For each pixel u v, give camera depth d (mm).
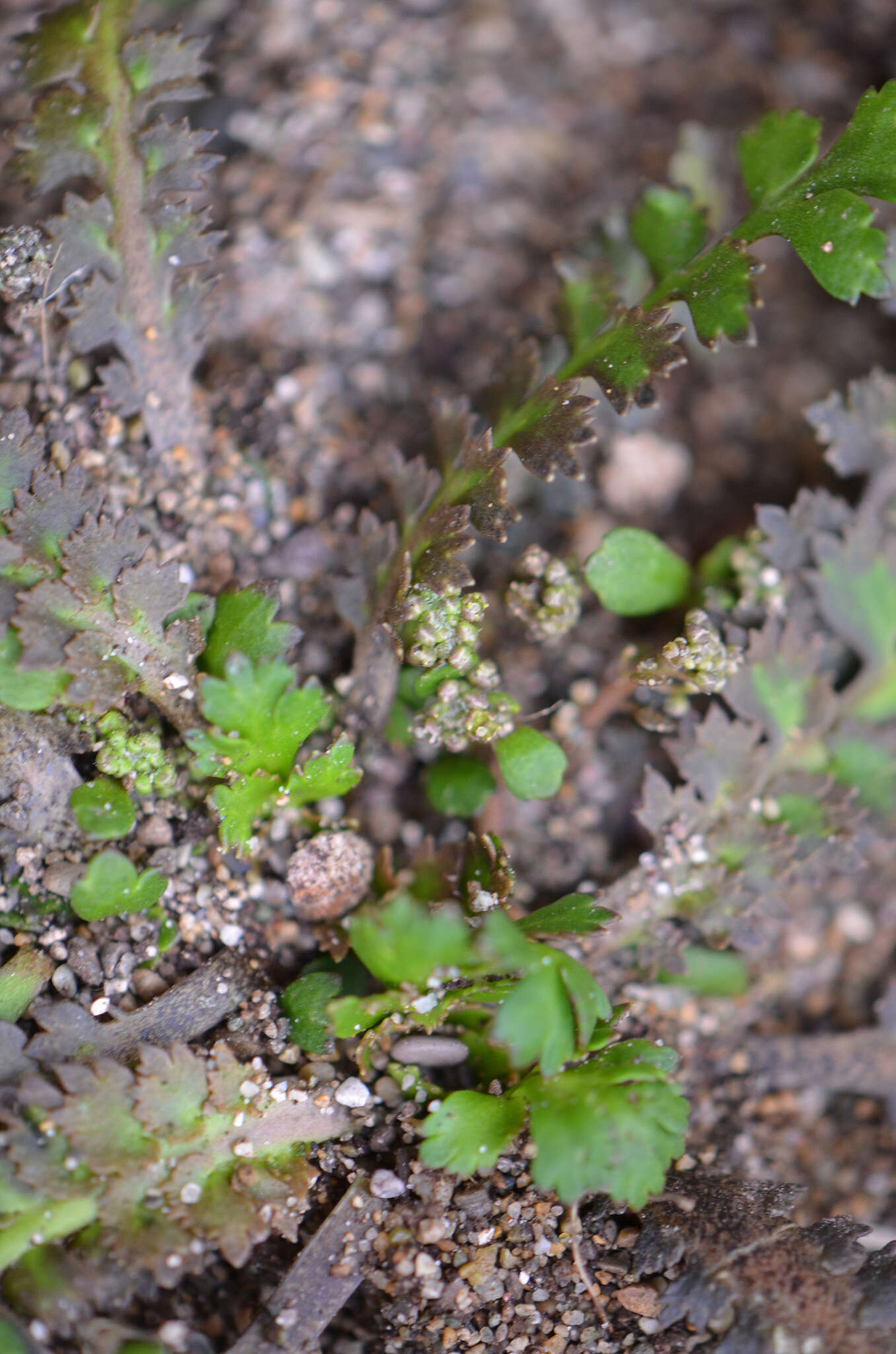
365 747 195
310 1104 184
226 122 211
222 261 207
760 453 211
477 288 212
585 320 196
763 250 217
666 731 197
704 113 221
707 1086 195
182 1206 179
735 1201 187
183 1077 181
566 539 205
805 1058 196
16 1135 178
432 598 185
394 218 212
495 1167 186
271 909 191
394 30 216
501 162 216
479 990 183
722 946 192
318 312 208
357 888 190
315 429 204
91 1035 183
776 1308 182
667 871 193
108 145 188
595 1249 184
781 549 197
